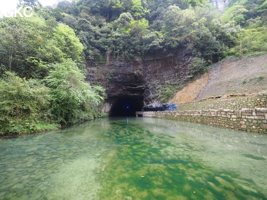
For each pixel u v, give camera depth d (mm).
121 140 4594
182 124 8336
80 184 1911
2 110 5480
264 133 4629
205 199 1547
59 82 7840
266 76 9500
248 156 2838
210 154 3016
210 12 21234
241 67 13062
